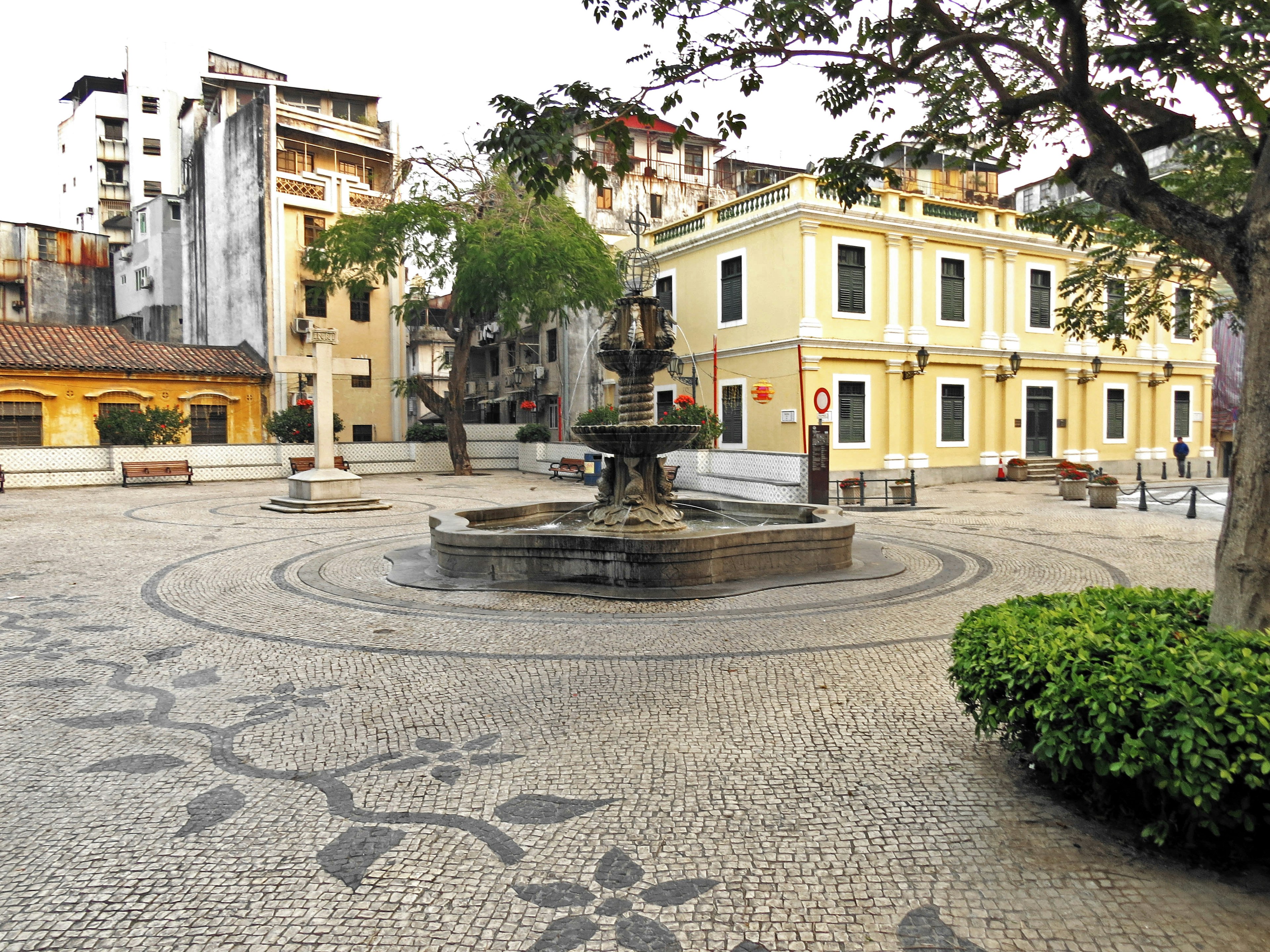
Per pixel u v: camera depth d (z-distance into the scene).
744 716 5.33
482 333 41.09
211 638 7.52
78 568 11.13
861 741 4.88
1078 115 5.04
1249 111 4.73
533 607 8.62
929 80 6.94
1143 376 30.64
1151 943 2.95
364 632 7.66
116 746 4.95
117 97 52.50
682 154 44.38
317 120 36.19
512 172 5.66
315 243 28.17
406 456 31.25
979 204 36.09
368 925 3.11
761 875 3.43
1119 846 3.62
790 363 23.91
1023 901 3.22
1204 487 25.19
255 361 31.66
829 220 23.73
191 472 25.64
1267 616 4.03
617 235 36.25
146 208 39.88
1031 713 3.86
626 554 9.44
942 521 16.61
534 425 32.81
